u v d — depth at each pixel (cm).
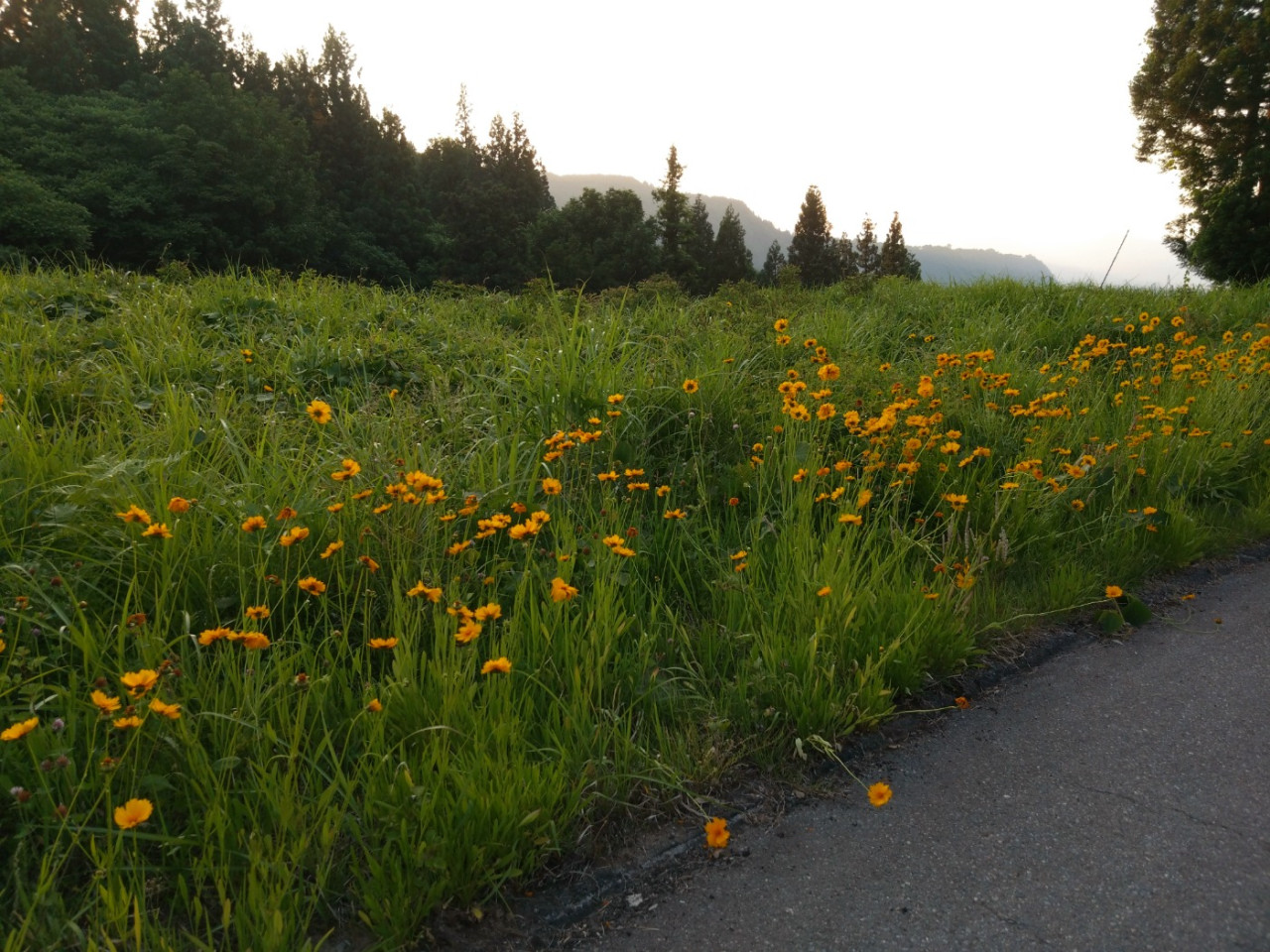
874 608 276
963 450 427
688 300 834
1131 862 183
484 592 273
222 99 4284
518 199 6844
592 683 233
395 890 168
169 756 193
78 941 153
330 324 579
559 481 334
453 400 427
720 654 271
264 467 317
